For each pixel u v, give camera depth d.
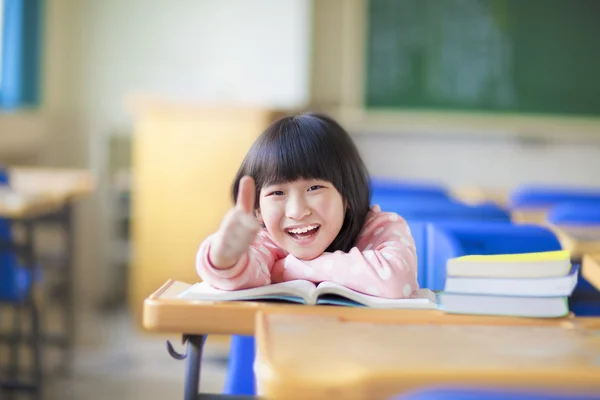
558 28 6.56
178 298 1.26
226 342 4.71
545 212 3.84
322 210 1.41
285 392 0.86
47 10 5.86
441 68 6.53
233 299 1.28
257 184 1.43
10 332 3.87
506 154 6.60
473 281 1.25
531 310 1.23
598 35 6.56
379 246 1.43
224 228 1.25
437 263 1.88
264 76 5.90
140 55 5.93
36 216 4.26
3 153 5.29
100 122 5.97
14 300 3.57
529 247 1.84
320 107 6.50
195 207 4.71
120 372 4.19
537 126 6.58
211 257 1.28
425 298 1.36
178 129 4.69
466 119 6.55
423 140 6.56
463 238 1.86
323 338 1.05
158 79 5.94
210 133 4.67
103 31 5.93
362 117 6.50
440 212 2.55
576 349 1.03
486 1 6.54
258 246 1.42
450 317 1.21
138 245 4.77
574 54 6.57
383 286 1.34
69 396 3.77
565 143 6.57
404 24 6.50
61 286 4.34
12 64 5.49
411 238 1.47
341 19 6.48
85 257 5.95
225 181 4.68
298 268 1.39
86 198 5.89
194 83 5.93
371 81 6.52
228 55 5.89
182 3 5.90
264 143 1.44
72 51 5.95
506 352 1.00
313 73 6.49
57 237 5.54
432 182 6.57
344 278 1.36
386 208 2.57
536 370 0.91
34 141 5.69
